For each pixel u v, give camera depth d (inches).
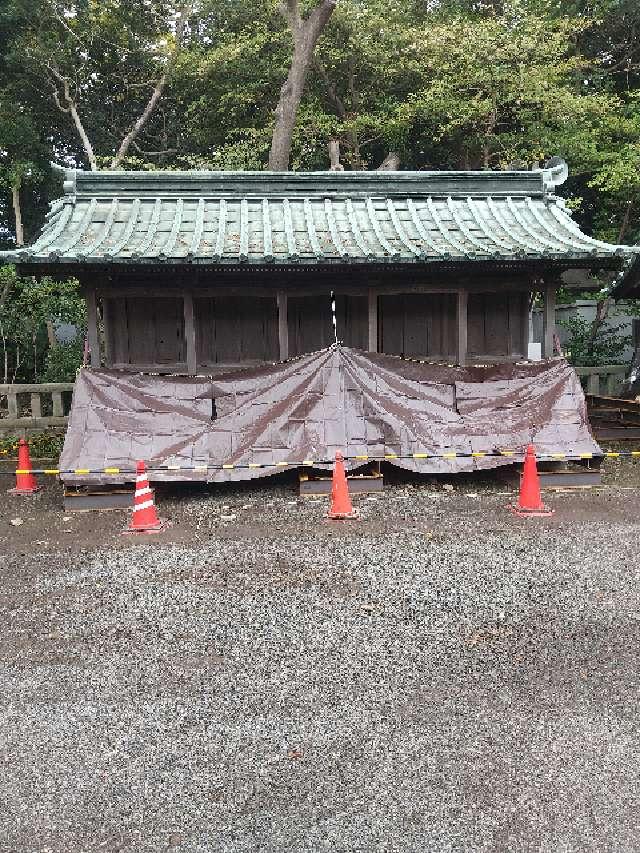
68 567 253.0
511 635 190.4
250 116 828.6
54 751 141.6
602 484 368.5
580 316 763.4
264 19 804.0
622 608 207.3
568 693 159.5
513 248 362.6
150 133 1004.6
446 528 290.0
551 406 373.7
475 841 114.8
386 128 766.5
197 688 165.0
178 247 355.9
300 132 754.8
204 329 414.0
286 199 405.1
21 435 522.3
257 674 171.2
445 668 172.4
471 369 374.3
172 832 118.4
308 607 211.9
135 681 169.0
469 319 425.4
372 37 751.1
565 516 305.7
